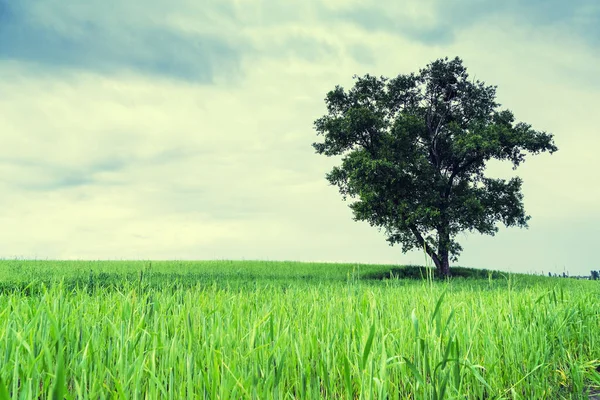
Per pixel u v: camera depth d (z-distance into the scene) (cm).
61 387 178
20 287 789
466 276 2834
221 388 268
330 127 2916
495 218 2925
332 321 472
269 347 363
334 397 359
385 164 2639
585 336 627
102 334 367
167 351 325
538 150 2675
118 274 1739
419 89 2991
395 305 627
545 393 439
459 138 2727
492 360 437
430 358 365
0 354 306
